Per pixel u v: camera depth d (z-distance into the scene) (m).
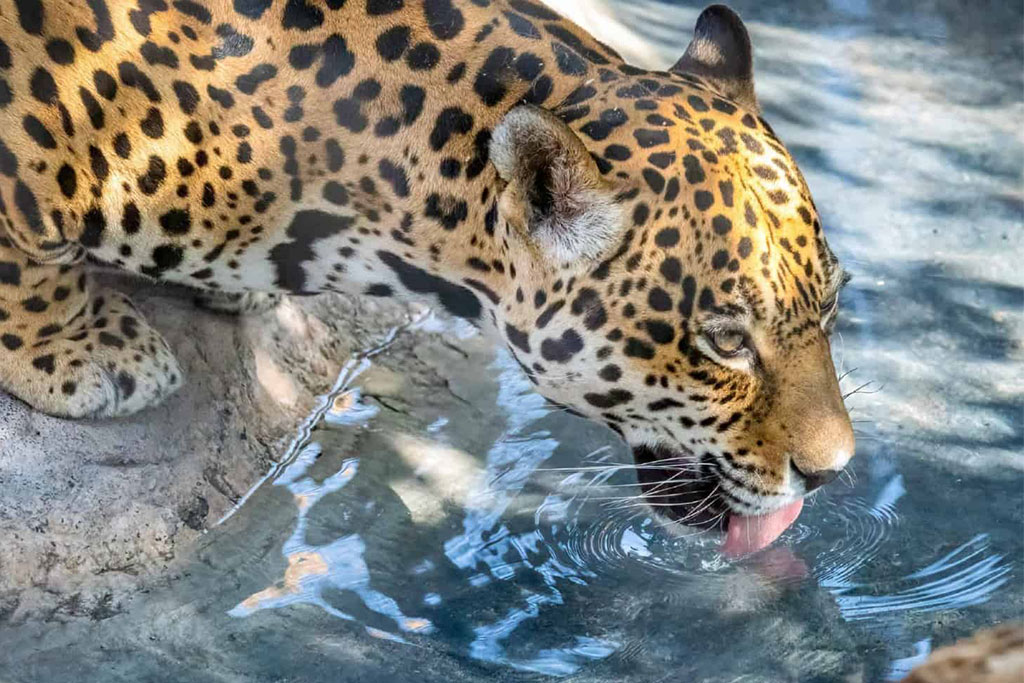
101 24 9.33
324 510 10.90
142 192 9.60
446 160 9.38
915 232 15.11
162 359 10.66
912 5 20.12
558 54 9.44
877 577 10.51
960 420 12.37
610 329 9.16
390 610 9.95
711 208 8.89
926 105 17.66
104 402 10.32
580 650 9.70
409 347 13.10
